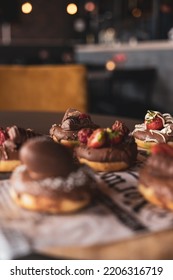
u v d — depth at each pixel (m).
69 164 0.49
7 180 0.56
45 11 3.46
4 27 3.37
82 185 0.48
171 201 0.46
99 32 3.24
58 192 0.46
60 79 1.24
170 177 0.48
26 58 2.99
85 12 3.49
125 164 0.62
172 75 1.90
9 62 2.95
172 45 1.86
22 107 1.24
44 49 3.05
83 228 0.43
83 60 2.99
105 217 0.45
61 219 0.45
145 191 0.49
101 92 2.32
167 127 0.74
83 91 1.26
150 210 0.47
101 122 0.86
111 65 2.19
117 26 2.98
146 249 0.43
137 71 2.04
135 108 2.24
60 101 1.25
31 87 1.23
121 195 0.51
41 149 0.48
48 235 0.42
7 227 0.43
